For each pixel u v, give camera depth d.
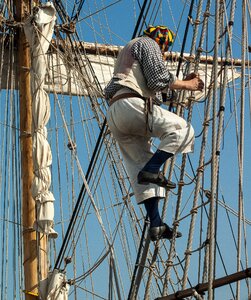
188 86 9.77
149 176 9.41
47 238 16.67
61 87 20.16
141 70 9.62
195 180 10.55
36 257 16.80
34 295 16.38
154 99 9.77
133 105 9.51
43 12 18.41
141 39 9.68
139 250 11.05
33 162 17.09
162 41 10.03
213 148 9.03
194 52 11.90
